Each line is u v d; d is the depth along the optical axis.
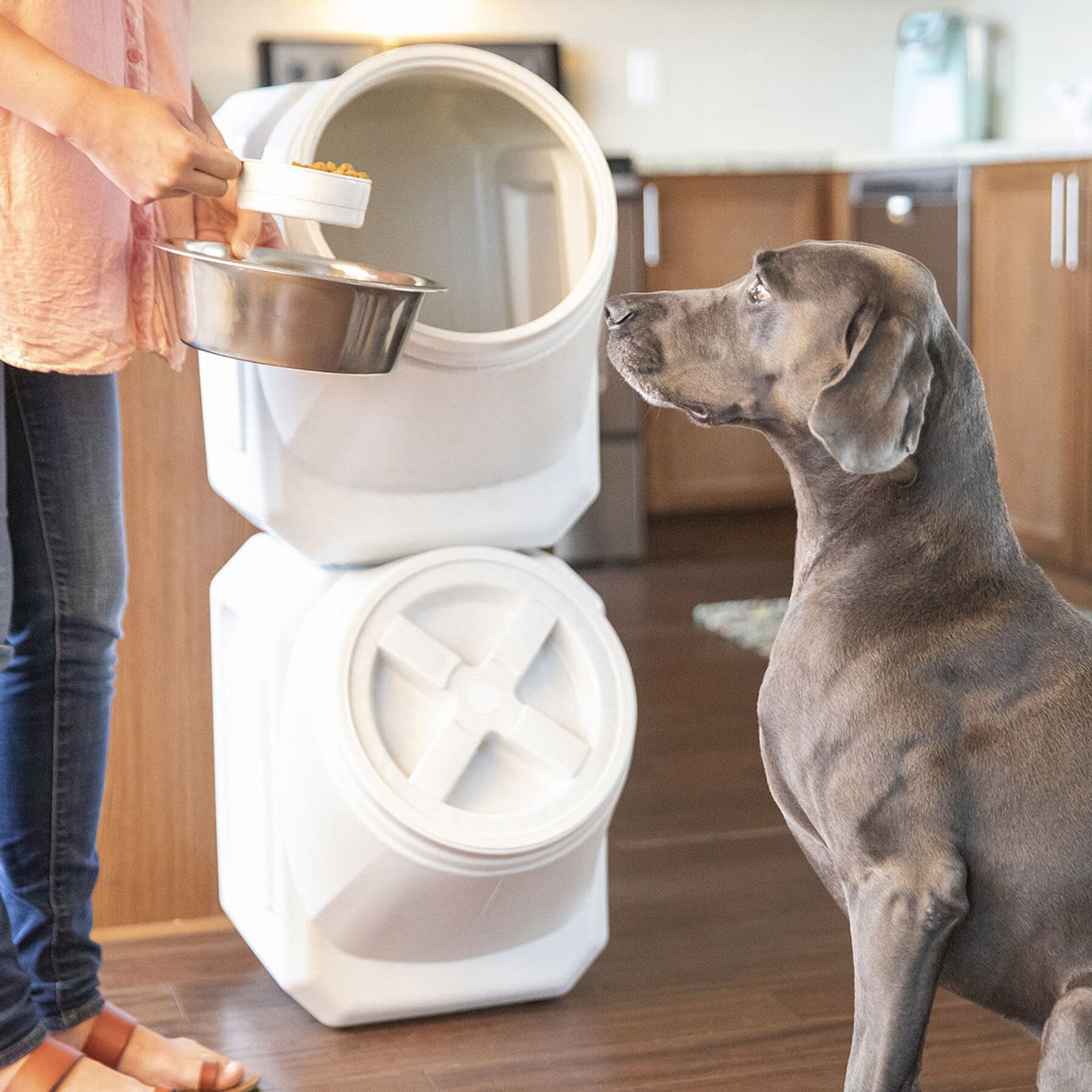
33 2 1.22
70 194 1.26
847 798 1.19
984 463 1.24
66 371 1.30
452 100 1.74
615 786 1.63
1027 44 4.72
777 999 1.74
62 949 1.49
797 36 4.92
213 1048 1.63
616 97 4.79
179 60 1.42
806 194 4.42
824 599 1.25
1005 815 1.16
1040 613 1.22
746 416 1.32
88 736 1.47
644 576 4.02
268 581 1.74
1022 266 3.86
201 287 1.27
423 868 1.54
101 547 1.45
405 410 1.53
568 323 1.55
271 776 1.67
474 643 1.65
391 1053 1.62
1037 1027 1.20
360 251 1.76
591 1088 1.54
